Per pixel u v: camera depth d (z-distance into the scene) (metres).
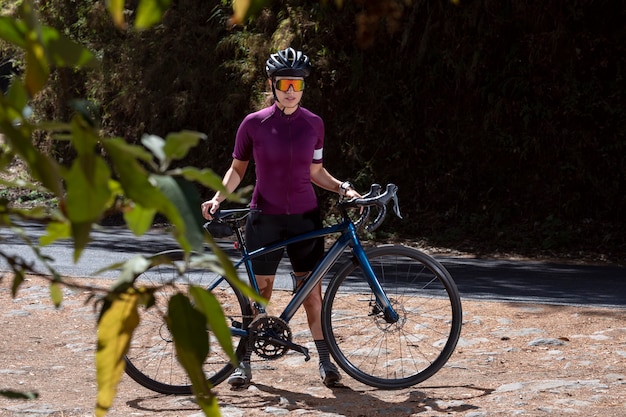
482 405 5.87
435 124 20.41
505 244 17.95
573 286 11.85
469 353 7.61
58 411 5.74
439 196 19.98
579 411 5.62
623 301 10.41
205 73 22.48
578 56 19.41
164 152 0.65
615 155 19.03
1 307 9.49
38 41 0.63
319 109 20.86
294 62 6.32
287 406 5.91
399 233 19.23
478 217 19.09
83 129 0.63
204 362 0.74
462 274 13.30
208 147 22.41
